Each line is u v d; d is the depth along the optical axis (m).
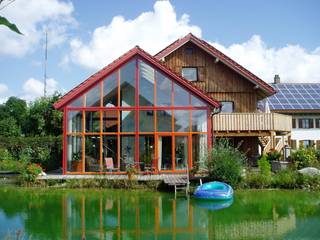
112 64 21.55
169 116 21.62
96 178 19.48
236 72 26.56
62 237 10.72
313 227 11.71
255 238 10.56
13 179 21.39
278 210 14.32
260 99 29.80
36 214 13.68
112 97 21.62
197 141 21.50
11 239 9.52
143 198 16.83
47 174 22.11
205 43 26.16
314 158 22.94
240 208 14.71
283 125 26.11
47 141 28.81
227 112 26.27
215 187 17.50
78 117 21.45
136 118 21.56
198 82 26.61
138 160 21.31
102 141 21.39
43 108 37.31
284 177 19.42
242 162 20.05
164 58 26.56
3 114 51.06
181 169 21.34
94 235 10.96
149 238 10.67
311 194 17.70
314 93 37.69
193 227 11.91
